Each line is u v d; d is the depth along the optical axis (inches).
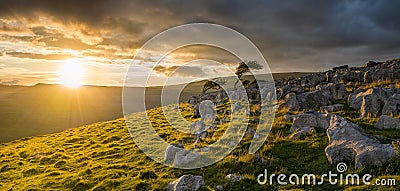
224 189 566.9
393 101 783.7
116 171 765.3
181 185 574.9
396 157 500.7
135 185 642.8
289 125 875.4
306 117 812.0
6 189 775.1
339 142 600.1
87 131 1631.4
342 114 869.8
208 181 612.4
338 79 1427.2
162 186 622.5
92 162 919.7
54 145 1354.6
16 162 1100.5
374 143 547.2
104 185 671.8
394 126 682.2
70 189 693.9
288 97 1165.1
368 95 831.1
